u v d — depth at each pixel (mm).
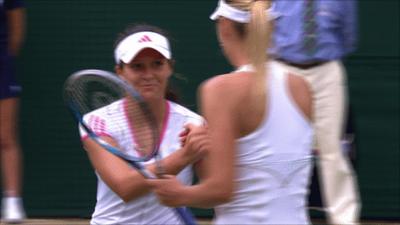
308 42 22250
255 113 11445
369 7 25406
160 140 13398
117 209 13555
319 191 24344
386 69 25500
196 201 11406
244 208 11578
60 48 25781
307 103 11859
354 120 25406
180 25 25719
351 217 23031
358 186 25703
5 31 22875
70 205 26094
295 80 11867
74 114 12969
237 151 11516
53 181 26031
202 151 12391
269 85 11594
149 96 13359
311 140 11969
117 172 12805
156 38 13508
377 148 25641
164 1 25641
